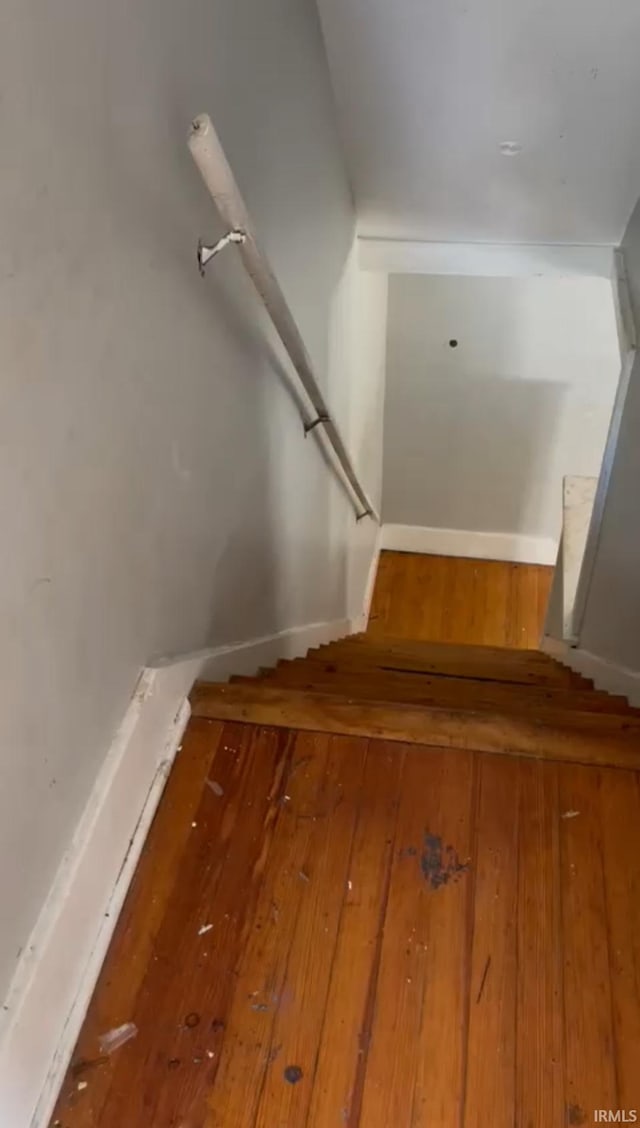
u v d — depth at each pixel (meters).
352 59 2.22
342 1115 1.12
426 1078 1.16
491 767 1.53
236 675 1.96
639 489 2.22
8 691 0.94
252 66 1.55
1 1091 1.01
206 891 1.36
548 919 1.32
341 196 2.60
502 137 2.44
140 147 1.10
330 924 1.32
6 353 0.83
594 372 3.98
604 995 1.24
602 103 2.27
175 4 1.16
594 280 3.65
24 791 1.02
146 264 1.17
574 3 1.99
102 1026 1.20
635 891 1.36
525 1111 1.13
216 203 1.23
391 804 1.48
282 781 1.51
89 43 0.92
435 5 2.03
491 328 3.91
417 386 4.19
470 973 1.26
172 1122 1.12
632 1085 1.15
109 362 1.09
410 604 4.60
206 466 1.57
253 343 1.76
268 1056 1.18
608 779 1.51
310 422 2.38
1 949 1.01
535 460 4.37
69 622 1.09
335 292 2.64
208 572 1.71
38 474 0.94
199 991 1.24
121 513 1.21
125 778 1.34
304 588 2.77
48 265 0.90
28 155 0.82
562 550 3.58
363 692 2.03
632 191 2.59
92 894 1.24
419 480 4.59
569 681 2.72
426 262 3.01
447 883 1.37
